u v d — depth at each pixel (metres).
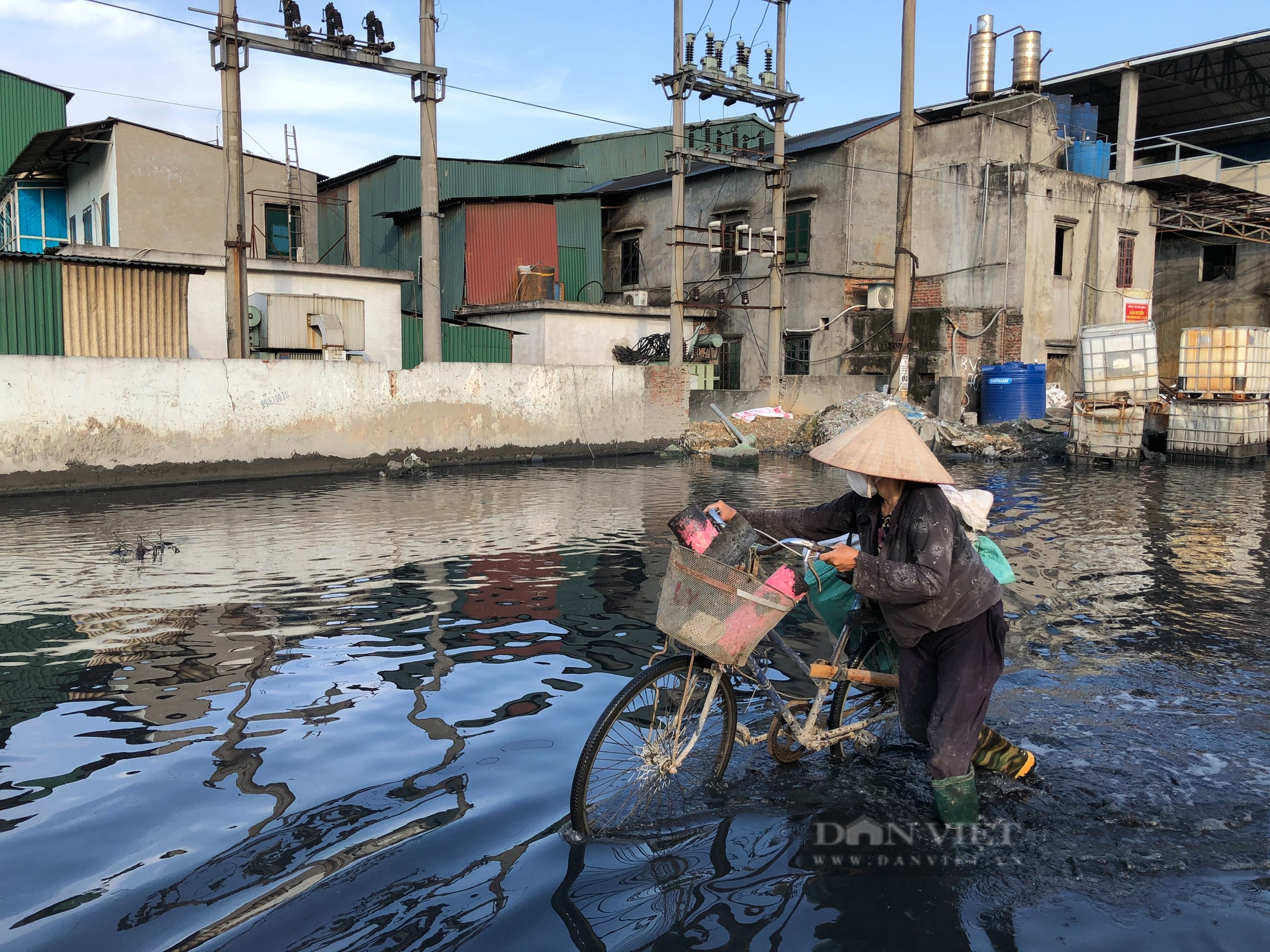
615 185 32.09
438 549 8.69
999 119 23.84
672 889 3.03
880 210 25.67
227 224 15.36
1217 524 10.27
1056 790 3.78
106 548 8.70
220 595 6.88
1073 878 3.13
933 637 3.57
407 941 2.69
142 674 5.11
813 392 23.25
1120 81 27.00
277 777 3.81
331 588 7.11
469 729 4.36
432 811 3.52
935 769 3.46
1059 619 6.29
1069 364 24.78
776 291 24.08
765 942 2.74
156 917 2.78
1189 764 4.02
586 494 12.91
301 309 18.38
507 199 27.48
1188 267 28.72
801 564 3.89
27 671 5.16
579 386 18.92
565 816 3.51
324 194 33.81
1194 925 2.85
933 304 24.97
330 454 15.62
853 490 3.72
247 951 2.62
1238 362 17.12
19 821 3.42
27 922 2.75
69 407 13.09
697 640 3.39
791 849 3.32
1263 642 5.79
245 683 4.99
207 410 14.30
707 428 21.91
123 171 21.66
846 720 4.12
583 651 5.61
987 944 2.75
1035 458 18.44
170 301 14.73
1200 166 25.78
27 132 27.67
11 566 7.89
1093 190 24.55
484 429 17.59
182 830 3.35
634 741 3.57
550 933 2.75
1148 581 7.43
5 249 26.48
